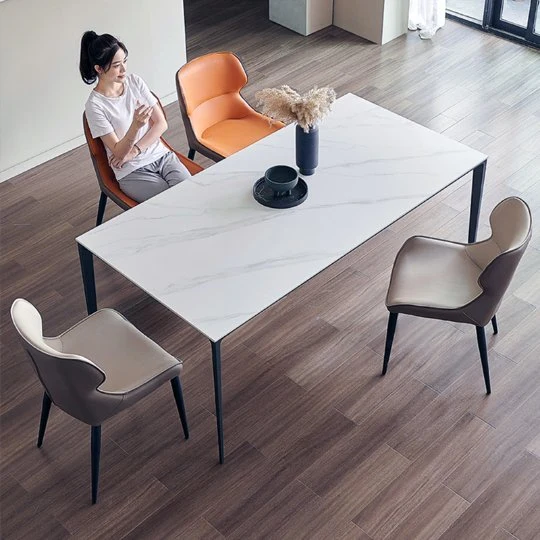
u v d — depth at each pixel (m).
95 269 4.46
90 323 3.57
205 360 4.00
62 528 3.39
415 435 3.68
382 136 4.14
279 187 3.71
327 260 3.51
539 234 4.57
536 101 5.53
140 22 5.19
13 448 3.66
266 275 3.45
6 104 4.82
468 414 3.75
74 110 5.13
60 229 4.70
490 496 3.45
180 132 5.38
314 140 3.79
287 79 5.82
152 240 3.62
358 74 5.84
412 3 6.12
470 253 3.85
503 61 5.90
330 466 3.57
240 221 3.70
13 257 4.54
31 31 4.71
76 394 3.13
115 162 4.18
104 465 3.59
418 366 3.95
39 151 5.10
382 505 3.43
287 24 6.31
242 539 3.34
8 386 3.90
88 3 4.88
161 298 3.37
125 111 4.21
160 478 3.55
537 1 5.80
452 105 5.52
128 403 3.29
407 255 3.86
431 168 3.95
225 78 4.61
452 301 3.65
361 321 4.16
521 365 3.94
